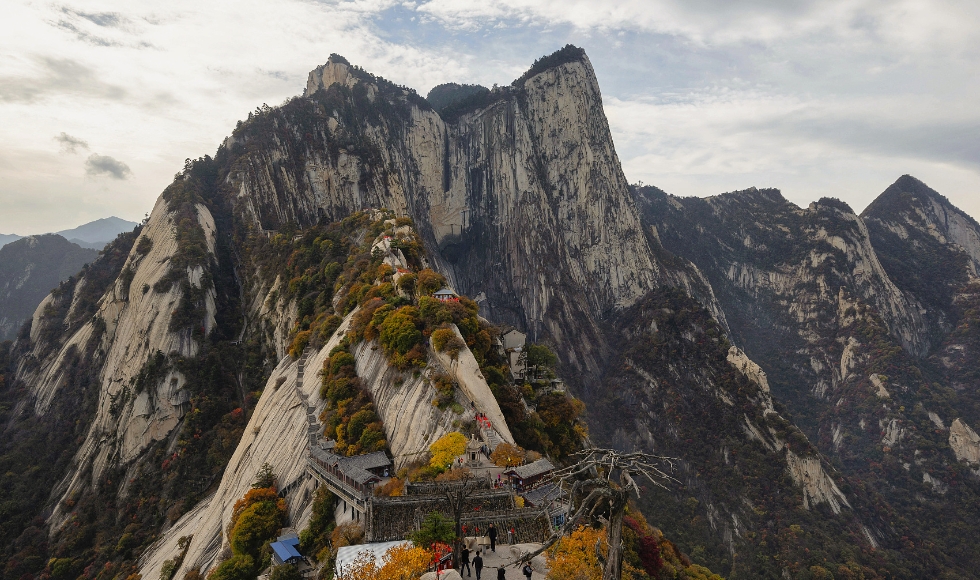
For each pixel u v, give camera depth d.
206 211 186.25
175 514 113.00
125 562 106.31
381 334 88.75
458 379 77.94
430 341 84.31
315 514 65.88
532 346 130.00
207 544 81.56
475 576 36.41
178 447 127.25
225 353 147.75
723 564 154.75
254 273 175.38
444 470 63.22
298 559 61.97
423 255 140.25
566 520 22.97
